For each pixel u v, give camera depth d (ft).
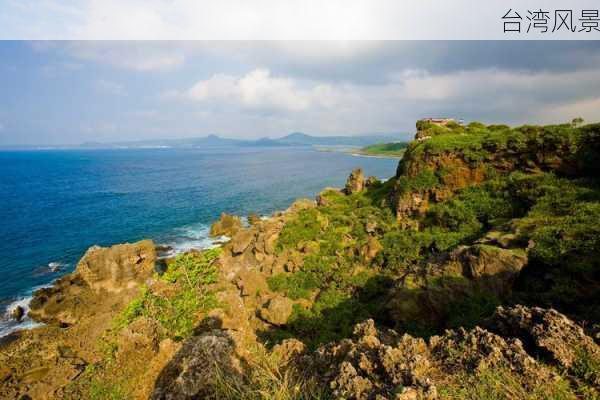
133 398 31.81
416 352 30.32
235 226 182.91
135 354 35.96
